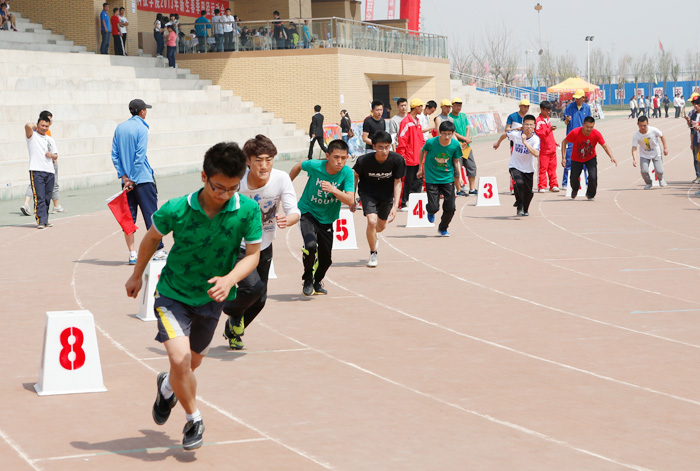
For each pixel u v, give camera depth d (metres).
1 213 17.97
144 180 11.61
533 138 16.44
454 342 7.71
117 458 4.97
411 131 17.38
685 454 5.06
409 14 55.03
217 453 5.05
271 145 7.35
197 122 31.56
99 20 35.66
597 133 18.97
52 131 24.44
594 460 4.95
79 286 10.33
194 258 4.93
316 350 7.46
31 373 6.79
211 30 38.41
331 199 9.34
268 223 7.59
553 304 9.23
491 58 99.50
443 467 4.83
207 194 4.78
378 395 6.19
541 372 6.77
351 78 38.31
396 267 11.53
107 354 7.36
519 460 4.95
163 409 5.24
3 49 28.72
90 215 17.59
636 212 17.12
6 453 5.06
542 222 15.92
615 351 7.39
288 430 5.46
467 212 17.61
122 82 31.19
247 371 6.81
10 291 10.04
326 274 11.05
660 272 11.00
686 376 6.67
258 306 7.50
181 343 4.86
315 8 53.41
